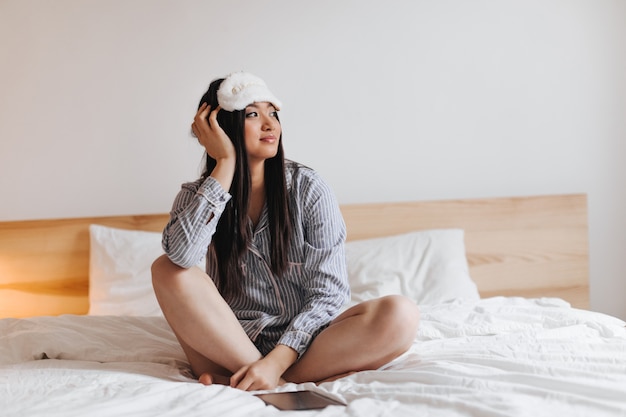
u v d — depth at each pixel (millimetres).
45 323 2111
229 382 1649
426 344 1872
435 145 3285
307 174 1890
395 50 3240
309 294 1825
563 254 3250
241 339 1698
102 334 2041
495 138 3338
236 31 3098
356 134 3211
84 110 2994
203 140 1821
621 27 3438
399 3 3236
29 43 2951
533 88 3367
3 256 2857
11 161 2947
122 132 3023
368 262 2834
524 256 3215
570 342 1811
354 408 1352
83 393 1457
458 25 3293
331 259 1838
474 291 2842
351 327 1679
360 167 3217
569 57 3396
